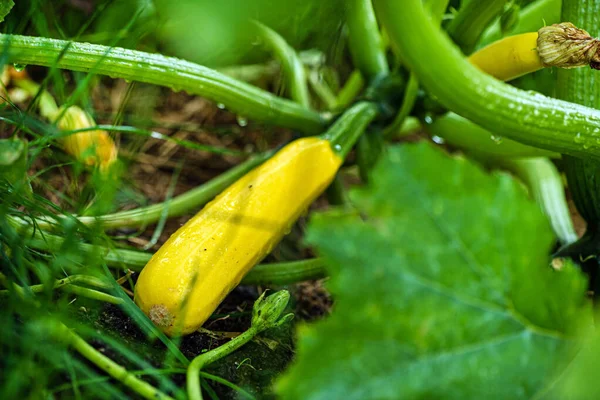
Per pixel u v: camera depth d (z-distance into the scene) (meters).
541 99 0.90
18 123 0.91
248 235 0.89
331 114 1.18
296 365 0.71
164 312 0.85
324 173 0.94
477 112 0.89
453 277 0.72
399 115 1.06
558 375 0.72
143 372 0.80
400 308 0.72
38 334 0.76
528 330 0.73
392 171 0.73
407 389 0.71
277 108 1.04
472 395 0.71
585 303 0.75
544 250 0.74
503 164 1.14
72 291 0.85
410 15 0.87
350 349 0.71
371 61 1.08
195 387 0.81
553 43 0.90
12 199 0.86
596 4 0.93
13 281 0.83
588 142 0.90
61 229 0.93
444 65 0.88
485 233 0.73
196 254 0.86
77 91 0.89
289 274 0.96
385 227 0.72
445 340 0.72
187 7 0.79
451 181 0.73
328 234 0.72
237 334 0.91
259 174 0.91
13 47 0.88
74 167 1.00
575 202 0.98
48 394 0.77
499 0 0.98
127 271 0.91
